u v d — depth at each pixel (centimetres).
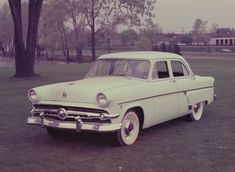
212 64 4084
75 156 680
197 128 912
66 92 729
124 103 727
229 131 877
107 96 689
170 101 859
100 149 726
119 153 698
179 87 888
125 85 755
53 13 5906
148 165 627
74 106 711
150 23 5075
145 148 732
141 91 765
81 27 6038
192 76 966
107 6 5462
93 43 5669
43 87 776
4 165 630
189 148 731
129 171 598
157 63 846
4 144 766
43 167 619
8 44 9275
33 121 757
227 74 2705
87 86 738
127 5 4512
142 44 6156
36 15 2500
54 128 754
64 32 6194
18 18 2453
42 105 752
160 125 945
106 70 852
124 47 8956
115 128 703
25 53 2500
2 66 4294
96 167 618
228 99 1415
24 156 681
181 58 942
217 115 1085
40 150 721
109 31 5703
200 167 616
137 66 827
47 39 6341
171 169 606
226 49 9344
